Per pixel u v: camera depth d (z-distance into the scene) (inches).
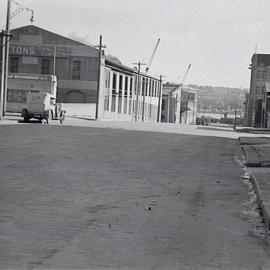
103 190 459.8
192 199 438.9
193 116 6210.6
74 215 358.3
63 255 268.7
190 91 6166.3
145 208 392.5
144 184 503.8
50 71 3240.7
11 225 323.6
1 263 251.4
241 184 530.3
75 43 3218.5
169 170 618.5
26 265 250.4
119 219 352.8
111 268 251.4
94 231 318.3
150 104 4613.7
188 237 315.0
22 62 3250.5
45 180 498.3
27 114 1790.1
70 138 1034.7
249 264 266.7
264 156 763.4
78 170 576.1
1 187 452.8
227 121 6284.5
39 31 3245.6
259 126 3572.8
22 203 390.3
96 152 779.4
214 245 300.2
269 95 3110.2
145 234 316.8
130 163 667.4
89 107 3105.3
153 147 923.4
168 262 264.7
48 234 307.1
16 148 782.5
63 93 3216.0
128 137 1154.7
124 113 3848.4
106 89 3383.4
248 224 355.9
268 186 472.7
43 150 768.9
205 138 1300.4
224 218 370.9
